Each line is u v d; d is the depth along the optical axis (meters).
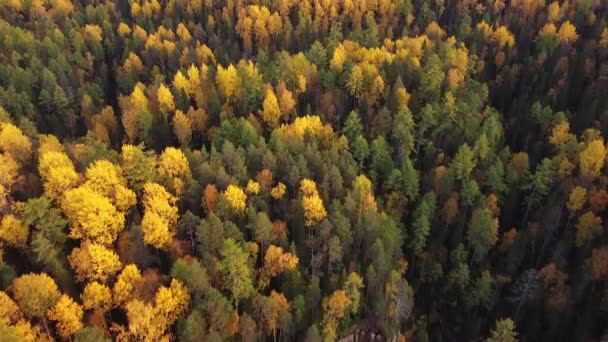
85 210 68.69
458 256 83.81
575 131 111.38
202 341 57.94
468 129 109.88
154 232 68.81
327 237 75.88
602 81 125.44
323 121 110.31
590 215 82.19
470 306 81.50
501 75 136.25
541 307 77.62
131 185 81.62
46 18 159.12
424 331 74.25
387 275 73.38
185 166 85.19
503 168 97.81
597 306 74.81
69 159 83.88
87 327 54.69
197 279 61.22
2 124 92.06
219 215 76.31
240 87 122.06
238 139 102.12
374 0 167.75
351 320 71.00
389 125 108.75
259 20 156.50
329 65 136.62
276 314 64.31
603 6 157.88
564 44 140.25
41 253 62.81
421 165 107.56
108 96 138.62
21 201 78.06
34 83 126.06
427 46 138.75
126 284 62.59
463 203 92.56
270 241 74.19
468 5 168.12
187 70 131.50
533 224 86.62
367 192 85.75
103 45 156.62
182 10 176.00
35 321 59.16
